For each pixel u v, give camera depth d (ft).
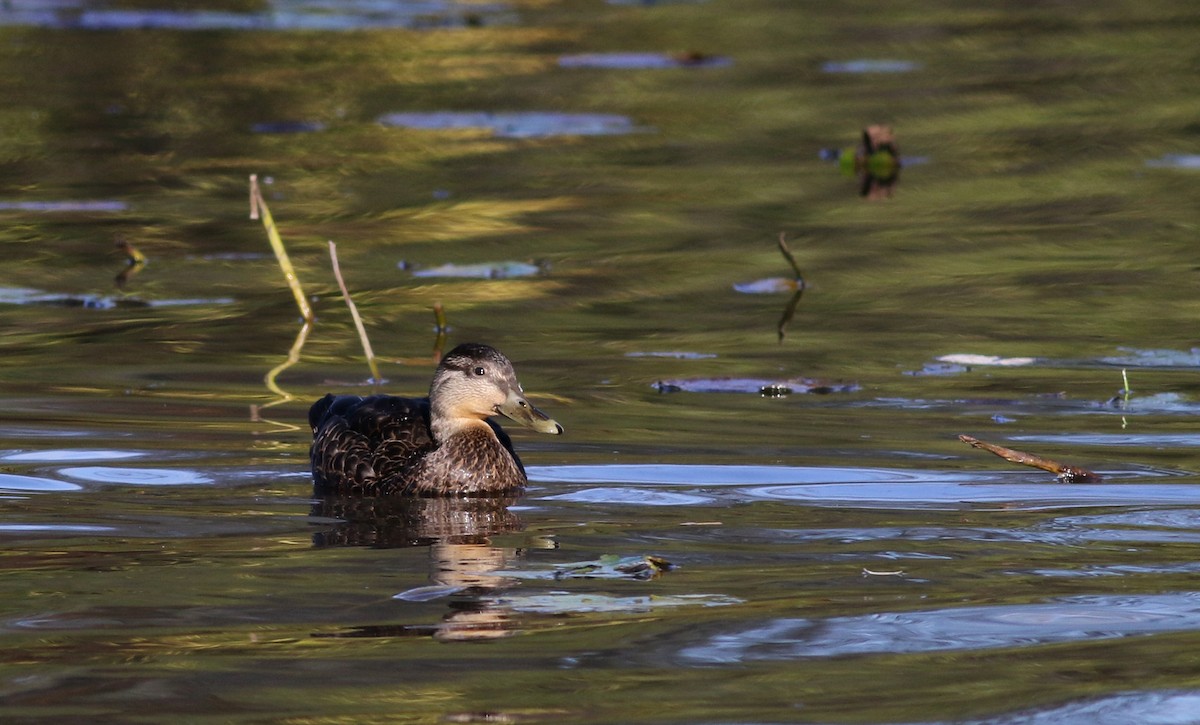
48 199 69.72
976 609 26.32
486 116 87.56
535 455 38.22
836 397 43.29
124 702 22.35
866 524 31.99
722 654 24.22
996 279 56.49
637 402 42.93
